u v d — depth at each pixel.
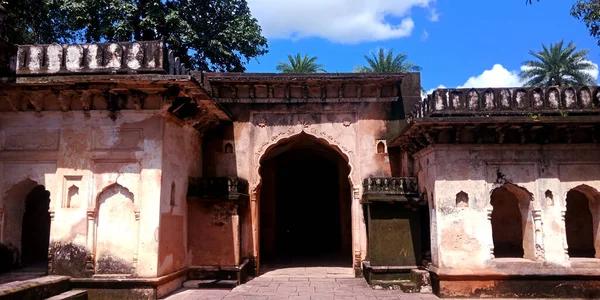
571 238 7.92
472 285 6.06
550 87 6.24
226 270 7.21
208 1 12.58
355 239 7.97
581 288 6.03
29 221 7.98
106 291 5.80
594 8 5.86
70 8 10.77
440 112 6.07
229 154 8.16
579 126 6.11
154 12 11.21
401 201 7.03
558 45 23.28
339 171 11.06
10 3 9.19
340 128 8.23
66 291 5.68
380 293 6.49
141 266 5.86
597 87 6.25
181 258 6.96
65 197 6.07
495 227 8.15
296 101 8.21
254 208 8.09
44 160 6.19
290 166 13.71
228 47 12.64
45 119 6.25
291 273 8.43
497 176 6.32
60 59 6.11
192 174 7.57
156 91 5.94
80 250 5.94
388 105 8.23
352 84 8.18
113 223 6.02
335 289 6.82
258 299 6.07
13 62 6.11
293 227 13.56
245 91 8.27
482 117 5.83
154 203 5.97
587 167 6.36
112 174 6.08
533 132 6.32
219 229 7.39
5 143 6.25
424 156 6.96
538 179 6.30
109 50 6.09
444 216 6.23
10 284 5.07
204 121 7.72
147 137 6.11
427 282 6.55
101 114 6.16
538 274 6.01
